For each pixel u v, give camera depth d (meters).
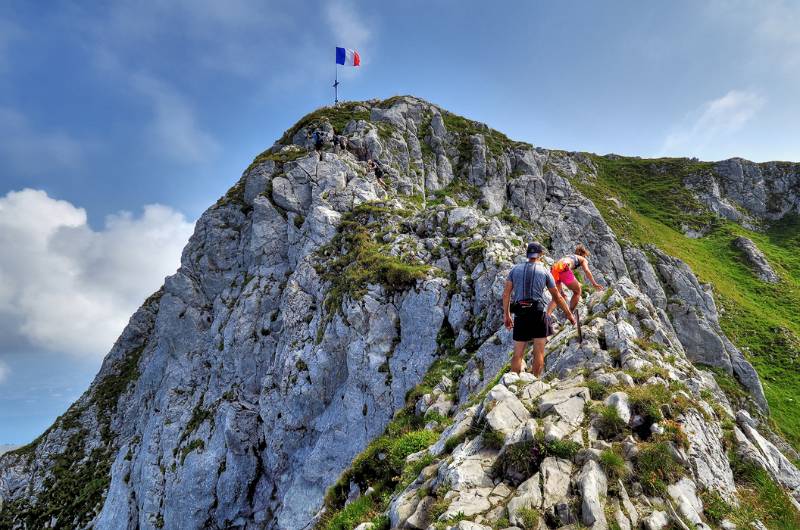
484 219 35.41
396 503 9.02
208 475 34.47
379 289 31.28
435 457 10.06
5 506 49.78
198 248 50.84
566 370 12.05
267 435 32.75
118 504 40.84
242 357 40.34
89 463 51.62
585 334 12.88
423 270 31.12
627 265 61.78
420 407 21.17
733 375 52.06
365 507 11.86
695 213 91.56
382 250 35.09
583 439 8.33
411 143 62.12
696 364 53.81
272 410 32.94
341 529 11.37
